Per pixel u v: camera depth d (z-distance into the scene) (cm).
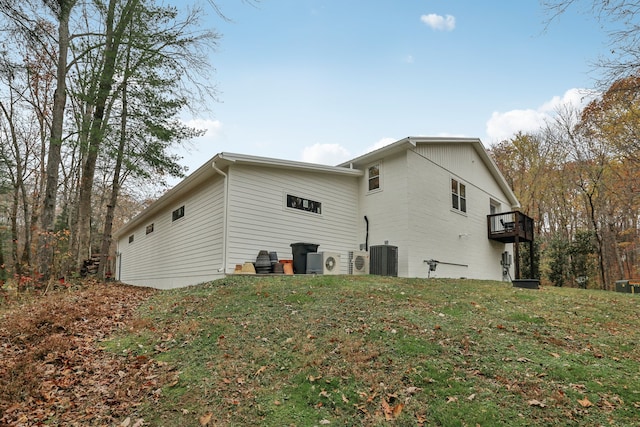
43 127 1565
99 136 1151
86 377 416
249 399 351
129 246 2003
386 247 1059
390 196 1181
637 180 1709
